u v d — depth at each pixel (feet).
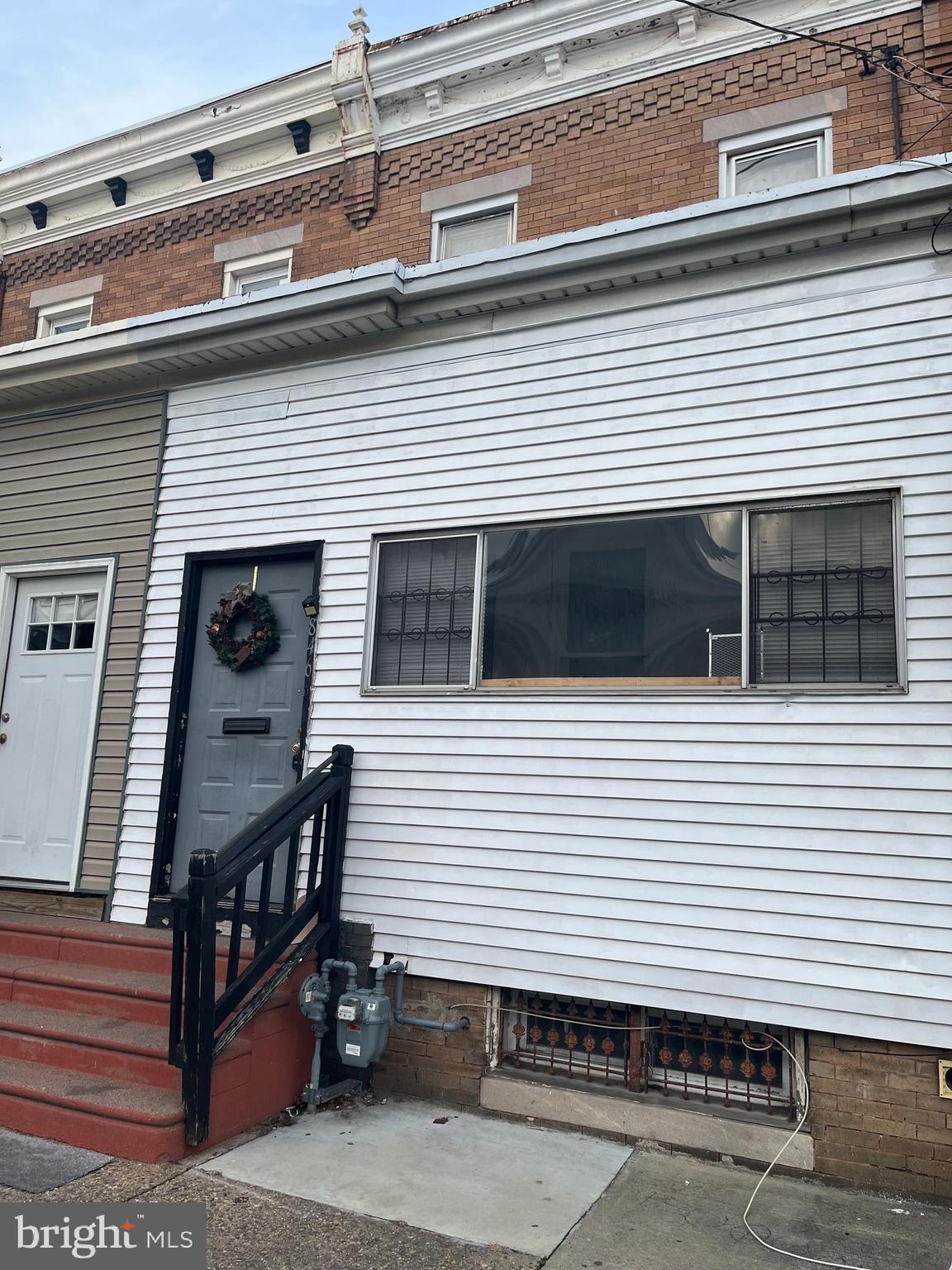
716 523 16.25
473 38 23.44
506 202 23.04
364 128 24.85
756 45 20.84
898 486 14.92
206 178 27.32
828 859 14.38
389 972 16.92
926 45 19.21
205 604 21.13
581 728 16.47
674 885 15.30
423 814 17.47
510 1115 16.08
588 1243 11.75
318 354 20.49
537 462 17.80
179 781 20.40
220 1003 14.29
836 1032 13.89
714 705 15.52
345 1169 13.64
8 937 19.10
